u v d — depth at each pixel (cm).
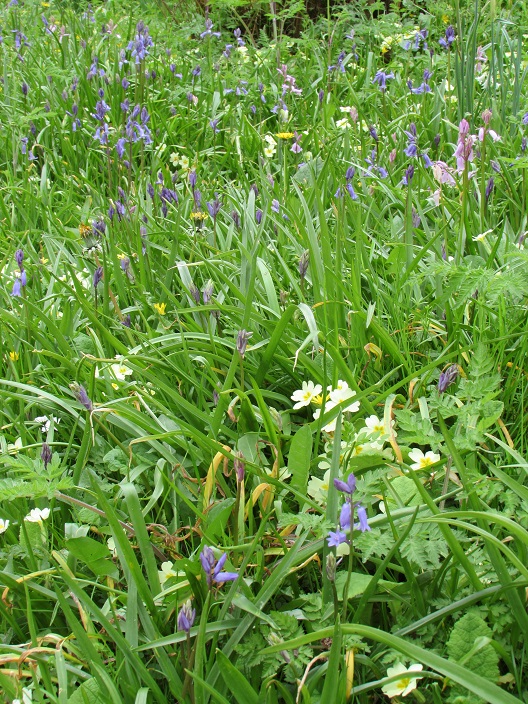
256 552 64
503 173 108
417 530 59
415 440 65
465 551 61
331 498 60
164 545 67
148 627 58
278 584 58
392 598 59
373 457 66
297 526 66
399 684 53
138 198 114
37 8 259
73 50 208
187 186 122
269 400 81
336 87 173
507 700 47
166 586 63
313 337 70
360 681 56
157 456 75
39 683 59
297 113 166
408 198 93
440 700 53
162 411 73
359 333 81
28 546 64
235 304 92
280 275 98
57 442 78
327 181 115
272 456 74
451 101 143
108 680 54
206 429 77
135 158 151
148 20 226
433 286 92
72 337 92
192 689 55
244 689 53
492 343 78
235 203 110
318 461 70
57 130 156
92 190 130
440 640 57
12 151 147
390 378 80
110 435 73
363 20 208
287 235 99
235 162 141
